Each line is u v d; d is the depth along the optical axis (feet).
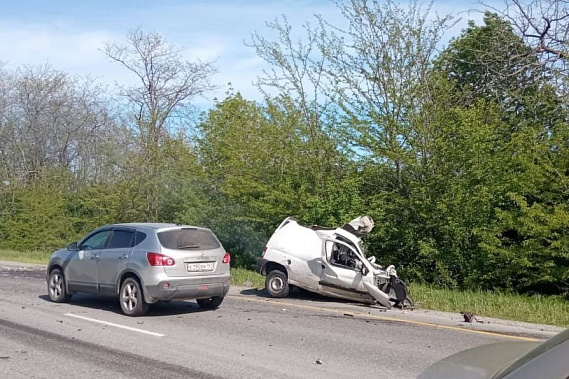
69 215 110.83
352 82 62.59
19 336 31.40
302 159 66.03
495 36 67.67
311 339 31.71
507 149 56.39
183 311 40.29
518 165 55.52
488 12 65.72
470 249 57.93
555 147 53.42
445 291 51.44
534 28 65.77
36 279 59.62
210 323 35.96
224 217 71.61
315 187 65.67
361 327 35.60
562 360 10.38
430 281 60.18
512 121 61.93
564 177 50.65
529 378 10.46
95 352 28.09
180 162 80.94
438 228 58.85
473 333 34.06
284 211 65.46
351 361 26.91
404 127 60.18
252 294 50.16
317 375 24.44
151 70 115.55
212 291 39.09
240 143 72.13
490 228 55.57
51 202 112.47
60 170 120.37
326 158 65.31
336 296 46.21
